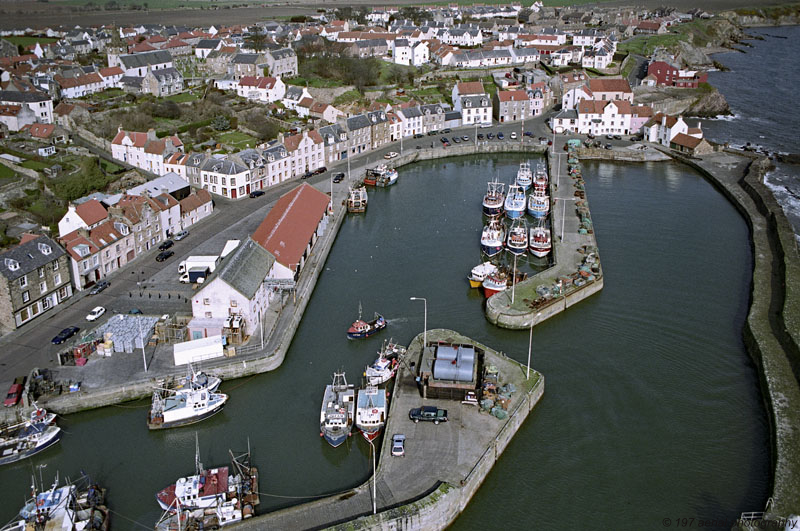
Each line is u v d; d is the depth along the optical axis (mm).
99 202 132625
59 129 196250
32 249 107500
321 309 114438
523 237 138000
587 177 185500
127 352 97750
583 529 71375
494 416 83688
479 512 73812
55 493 72500
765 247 136500
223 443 83125
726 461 80500
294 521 68750
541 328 108500
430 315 112312
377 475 74250
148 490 75688
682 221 153000
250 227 145125
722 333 107438
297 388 93438
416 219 155875
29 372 92688
